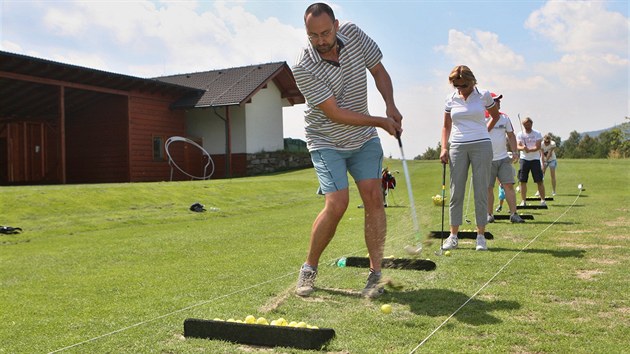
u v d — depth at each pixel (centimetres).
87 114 2631
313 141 418
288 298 397
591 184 1773
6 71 1989
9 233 820
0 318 362
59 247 705
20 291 441
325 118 410
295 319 343
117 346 301
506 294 389
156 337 315
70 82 2191
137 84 2488
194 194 1423
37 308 387
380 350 283
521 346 283
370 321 333
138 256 616
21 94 2400
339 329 320
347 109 413
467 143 601
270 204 1376
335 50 403
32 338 319
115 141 2562
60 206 1092
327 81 399
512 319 329
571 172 2175
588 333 302
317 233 407
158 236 800
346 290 418
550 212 991
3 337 321
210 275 494
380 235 412
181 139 2697
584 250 562
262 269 517
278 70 3006
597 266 481
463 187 609
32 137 2466
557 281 425
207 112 2992
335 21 390
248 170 2947
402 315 345
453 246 604
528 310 348
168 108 2747
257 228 886
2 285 466
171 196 1358
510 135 844
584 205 1119
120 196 1266
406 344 292
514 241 649
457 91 619
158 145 2698
